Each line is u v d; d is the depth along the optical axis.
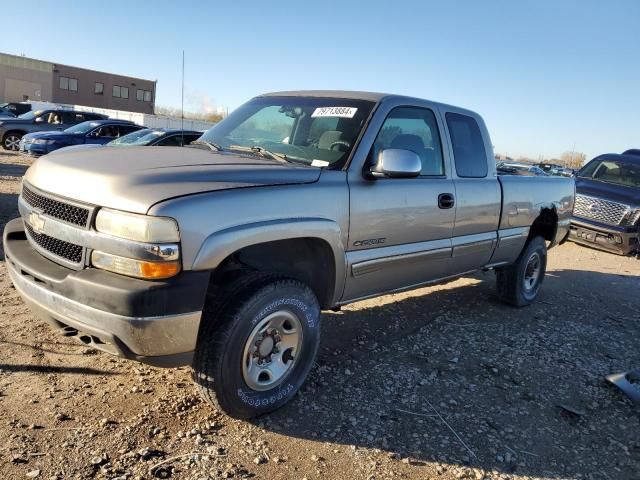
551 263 9.55
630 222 10.55
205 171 3.13
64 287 2.85
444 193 4.54
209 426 3.22
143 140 12.27
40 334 4.20
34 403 3.27
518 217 5.61
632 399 4.11
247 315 3.09
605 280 8.39
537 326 5.65
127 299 2.66
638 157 12.26
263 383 3.32
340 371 4.12
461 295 6.59
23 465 2.71
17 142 19.55
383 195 3.93
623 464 3.30
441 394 3.92
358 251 3.84
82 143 16.42
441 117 4.71
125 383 3.62
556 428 3.63
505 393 4.04
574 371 4.56
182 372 3.84
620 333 5.72
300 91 4.68
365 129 3.93
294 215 3.30
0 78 58.31
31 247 3.36
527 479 3.06
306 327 3.49
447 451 3.23
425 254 4.43
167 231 2.72
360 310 5.62
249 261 3.44
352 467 2.99
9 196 9.98
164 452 2.94
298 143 4.05
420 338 4.97
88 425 3.10
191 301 2.80
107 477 2.69
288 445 3.13
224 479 2.78
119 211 2.77
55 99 62.16
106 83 64.94
